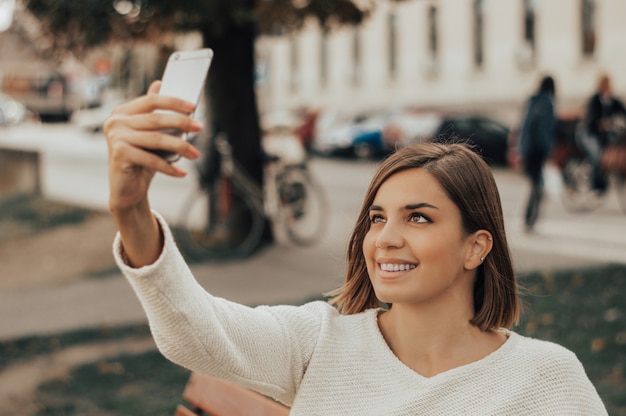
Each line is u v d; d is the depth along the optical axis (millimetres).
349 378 1870
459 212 1845
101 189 18234
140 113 1424
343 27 9984
